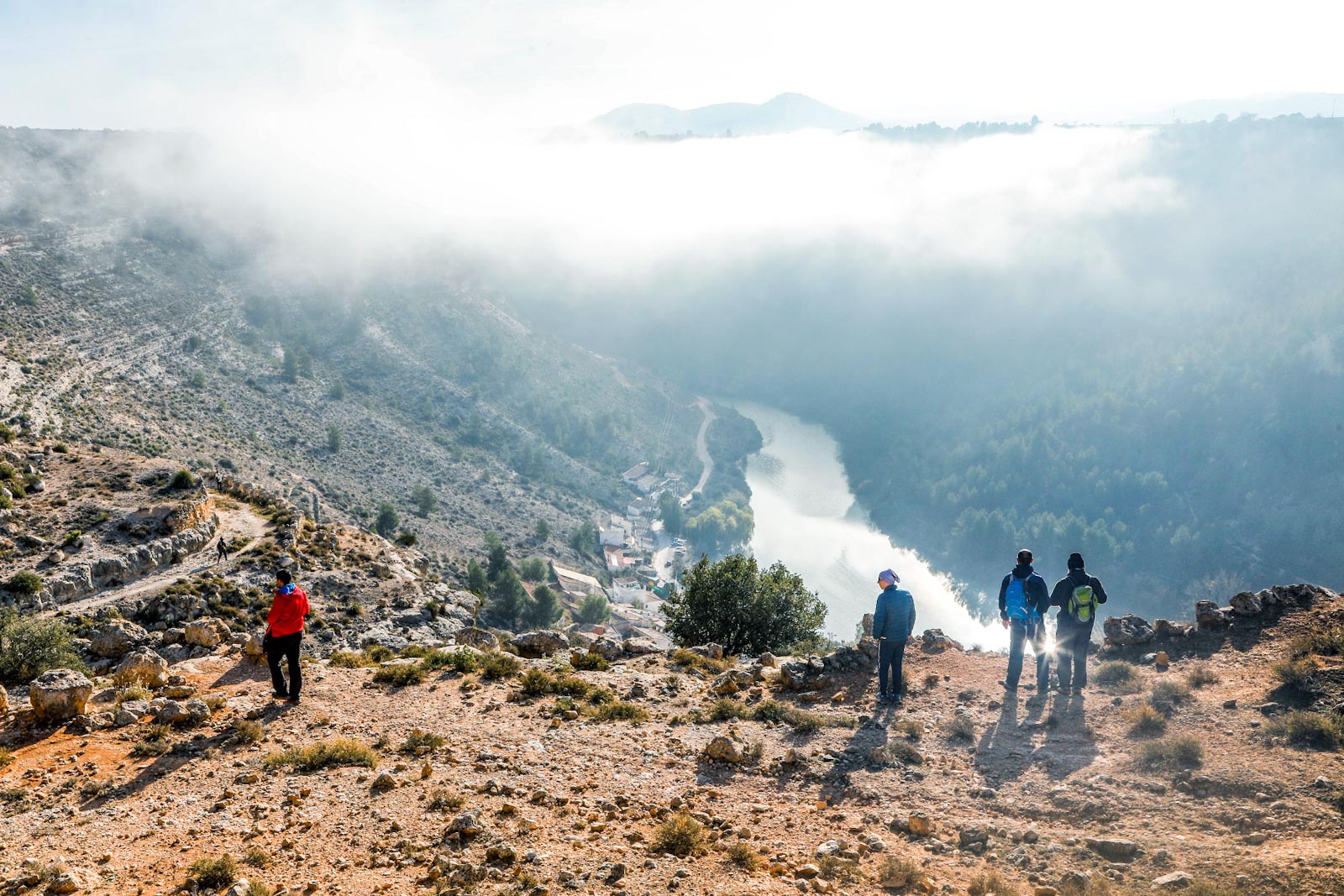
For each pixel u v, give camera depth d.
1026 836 8.58
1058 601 13.27
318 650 38.53
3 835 8.94
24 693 17.11
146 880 7.91
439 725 12.74
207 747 11.66
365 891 7.62
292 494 155.12
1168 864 7.71
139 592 45.22
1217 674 12.42
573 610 141.12
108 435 137.75
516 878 7.79
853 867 8.00
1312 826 7.99
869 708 13.20
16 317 196.62
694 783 10.50
